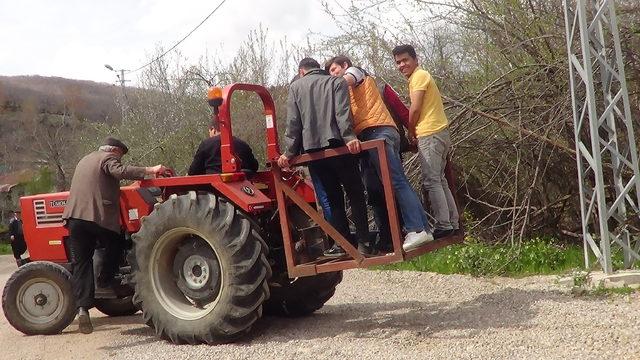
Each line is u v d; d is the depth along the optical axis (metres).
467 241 9.75
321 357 4.86
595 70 8.83
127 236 6.50
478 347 4.79
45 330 6.46
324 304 7.33
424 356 4.65
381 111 5.60
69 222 6.16
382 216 5.75
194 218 5.58
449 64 10.66
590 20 8.73
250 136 15.29
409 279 8.52
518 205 10.05
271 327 6.14
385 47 10.77
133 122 18.95
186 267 5.82
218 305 5.49
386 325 5.82
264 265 5.54
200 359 5.10
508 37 9.82
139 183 6.17
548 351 4.57
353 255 5.35
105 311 7.54
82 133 24.16
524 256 8.76
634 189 9.54
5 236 27.34
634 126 9.38
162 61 19.30
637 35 9.07
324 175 5.63
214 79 17.38
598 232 9.87
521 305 6.05
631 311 5.50
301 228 5.94
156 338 6.01
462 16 10.38
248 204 5.54
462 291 7.42
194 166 6.09
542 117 9.52
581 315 5.48
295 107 5.48
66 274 6.47
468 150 10.10
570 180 9.98
